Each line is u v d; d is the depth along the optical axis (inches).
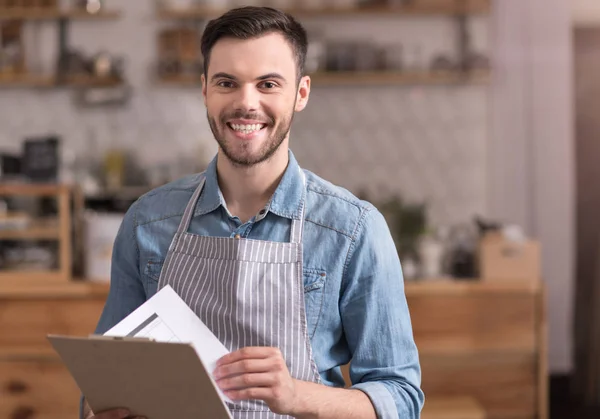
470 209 190.5
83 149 185.5
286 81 55.5
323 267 58.5
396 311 59.6
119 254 64.0
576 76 192.2
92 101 185.2
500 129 187.2
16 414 143.9
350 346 60.7
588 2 188.5
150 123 185.9
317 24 187.2
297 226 59.2
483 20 187.8
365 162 190.4
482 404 151.4
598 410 182.2
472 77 181.9
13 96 185.2
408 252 160.1
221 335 57.9
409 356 59.9
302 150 189.9
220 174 61.1
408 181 190.5
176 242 60.7
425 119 189.9
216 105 55.3
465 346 150.4
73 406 144.4
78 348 48.7
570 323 185.2
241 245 58.3
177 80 181.8
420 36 188.5
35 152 146.4
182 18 185.9
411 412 58.6
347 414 54.7
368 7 182.4
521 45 185.5
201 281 58.8
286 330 57.5
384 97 189.9
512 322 150.8
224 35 54.9
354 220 59.2
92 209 157.6
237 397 51.4
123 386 50.8
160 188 64.8
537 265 152.1
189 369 47.4
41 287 142.2
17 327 143.0
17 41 179.5
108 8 185.2
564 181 185.3
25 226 141.1
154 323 55.5
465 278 158.1
